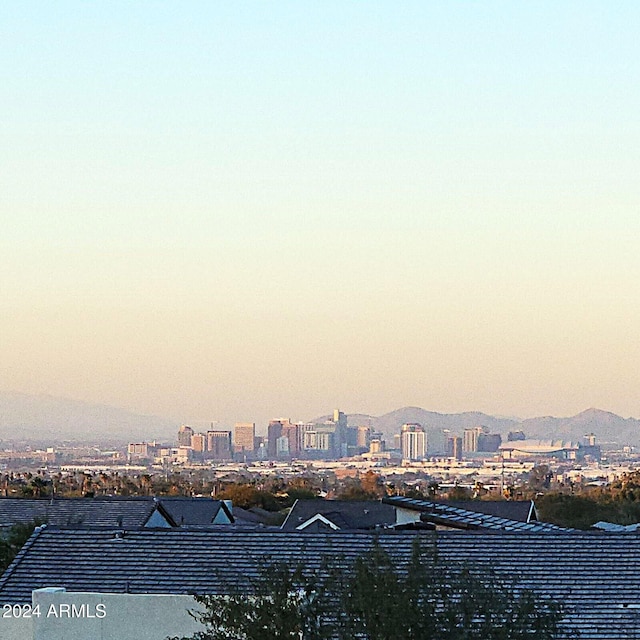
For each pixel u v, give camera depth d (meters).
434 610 19.00
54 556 27.78
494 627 18.86
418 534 27.48
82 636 25.00
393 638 18.66
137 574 26.69
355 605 19.25
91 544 28.17
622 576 25.55
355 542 27.42
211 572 26.48
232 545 27.69
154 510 48.53
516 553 26.64
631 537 27.17
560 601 24.62
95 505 48.97
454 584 19.55
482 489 126.81
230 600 20.86
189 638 22.27
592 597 24.80
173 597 24.72
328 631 19.38
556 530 30.41
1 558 36.69
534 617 19.42
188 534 28.42
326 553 26.86
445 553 26.67
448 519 35.06
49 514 47.97
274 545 27.56
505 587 23.12
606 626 23.88
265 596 20.48
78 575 26.89
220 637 20.30
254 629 19.88
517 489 134.75
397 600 18.98
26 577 27.00
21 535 39.53
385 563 20.22
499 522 34.97
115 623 24.91
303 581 20.42
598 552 26.56
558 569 25.92
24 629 25.27
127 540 28.20
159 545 27.94
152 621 24.78
